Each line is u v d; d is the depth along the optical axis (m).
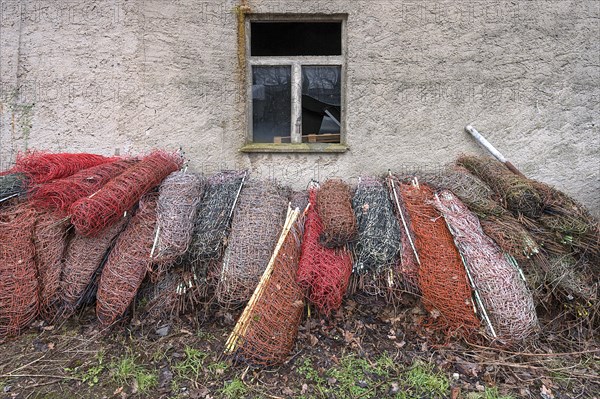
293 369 2.59
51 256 2.98
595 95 4.47
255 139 4.81
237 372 2.55
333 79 4.71
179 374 2.52
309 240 3.03
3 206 3.10
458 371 2.60
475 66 4.42
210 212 3.18
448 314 2.84
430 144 4.53
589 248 3.02
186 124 4.48
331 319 3.03
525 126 4.51
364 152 4.54
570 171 4.58
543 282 3.01
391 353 2.74
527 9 4.34
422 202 3.25
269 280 2.80
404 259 3.07
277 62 4.58
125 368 2.54
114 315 2.83
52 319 2.99
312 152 4.52
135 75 4.39
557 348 2.87
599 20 4.36
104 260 3.03
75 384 2.44
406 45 4.39
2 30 4.26
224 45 4.39
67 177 3.35
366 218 3.18
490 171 3.65
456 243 2.97
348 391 2.42
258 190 3.43
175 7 4.30
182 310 3.09
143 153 4.50
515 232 3.02
